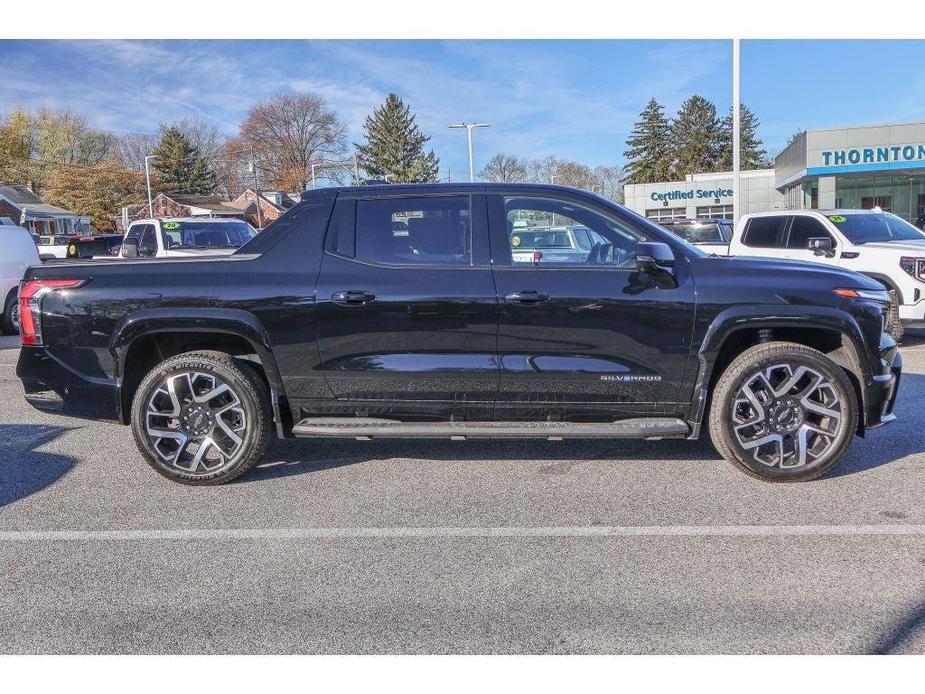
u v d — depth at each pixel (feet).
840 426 14.89
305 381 15.26
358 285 14.96
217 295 15.06
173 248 45.29
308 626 10.11
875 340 14.90
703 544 12.43
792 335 15.74
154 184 293.64
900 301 31.40
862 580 11.05
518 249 15.17
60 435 20.08
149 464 15.64
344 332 15.02
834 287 14.85
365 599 10.82
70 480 16.25
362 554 12.34
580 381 14.93
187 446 15.83
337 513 14.14
